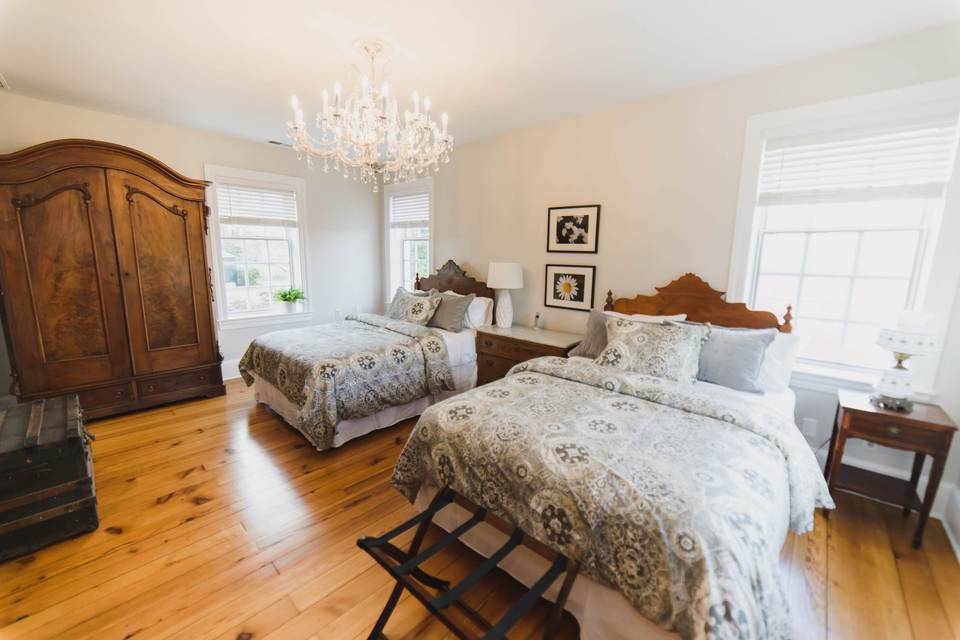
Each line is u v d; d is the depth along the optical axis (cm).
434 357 329
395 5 187
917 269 225
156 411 343
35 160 277
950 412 209
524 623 153
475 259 433
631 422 171
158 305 336
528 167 375
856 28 204
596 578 128
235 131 391
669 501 121
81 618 151
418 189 482
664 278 302
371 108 223
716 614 100
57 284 292
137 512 212
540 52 230
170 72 260
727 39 216
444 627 151
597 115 325
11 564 176
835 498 233
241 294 440
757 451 151
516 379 231
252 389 402
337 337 338
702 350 236
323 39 218
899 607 160
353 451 282
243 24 204
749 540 112
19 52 235
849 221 241
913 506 196
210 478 246
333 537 197
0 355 308
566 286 360
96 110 332
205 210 352
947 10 188
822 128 236
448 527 196
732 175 266
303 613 156
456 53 233
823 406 247
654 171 299
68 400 229
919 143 213
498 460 157
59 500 188
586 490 133
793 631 149
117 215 310
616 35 212
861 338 245
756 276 273
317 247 488
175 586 167
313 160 473
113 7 189
